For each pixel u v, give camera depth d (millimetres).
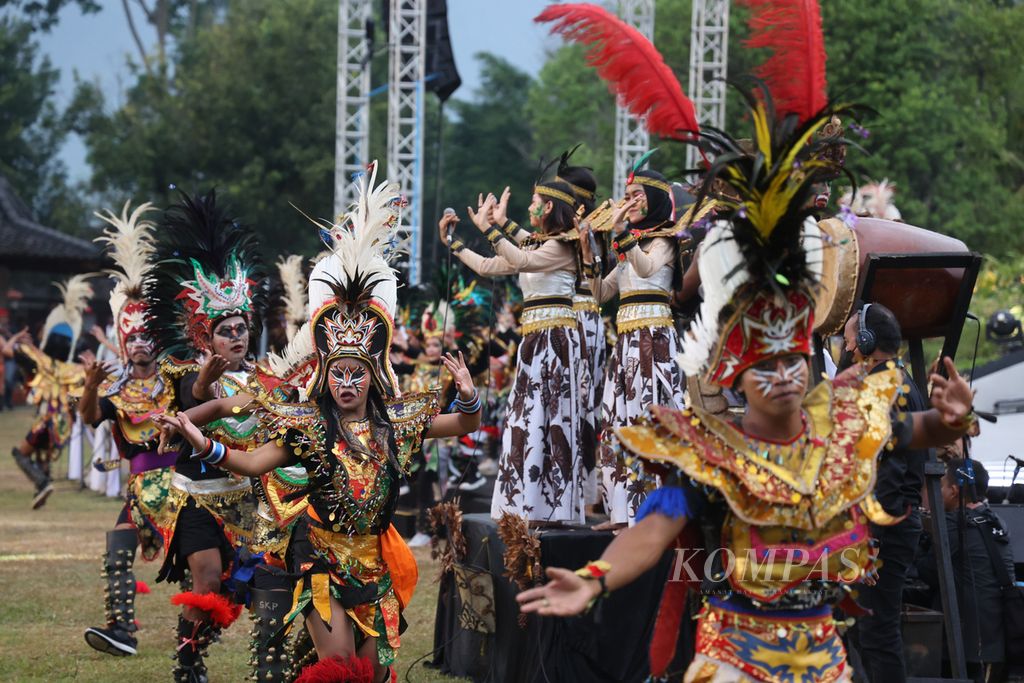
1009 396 11969
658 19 37469
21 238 38750
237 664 7949
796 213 3949
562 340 6910
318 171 42188
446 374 11992
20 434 28219
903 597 7465
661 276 6852
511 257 6770
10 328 39750
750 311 3982
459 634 7707
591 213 6906
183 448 7125
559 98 49062
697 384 4512
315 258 6547
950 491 7344
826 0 32844
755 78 4164
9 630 8766
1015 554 7738
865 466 4062
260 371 6586
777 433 4074
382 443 5926
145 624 9102
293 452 5781
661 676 4285
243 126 43156
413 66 22828
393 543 6012
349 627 5891
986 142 32844
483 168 62312
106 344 13547
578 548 6613
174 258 7410
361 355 5848
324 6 45750
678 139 4211
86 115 57750
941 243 6484
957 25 35219
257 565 6613
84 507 16125
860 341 5867
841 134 5746
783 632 4008
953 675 6309
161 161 43125
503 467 6957
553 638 6602
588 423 7137
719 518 4035
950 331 6551
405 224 22922
